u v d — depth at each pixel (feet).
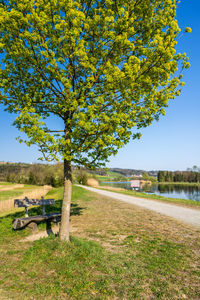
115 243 20.79
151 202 57.82
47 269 14.71
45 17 16.62
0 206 49.52
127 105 18.38
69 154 18.19
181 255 17.37
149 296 11.60
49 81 20.38
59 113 21.27
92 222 31.12
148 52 17.88
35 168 206.28
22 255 17.48
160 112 20.03
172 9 20.10
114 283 12.89
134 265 15.34
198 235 23.39
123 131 17.22
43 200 29.14
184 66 19.71
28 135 16.03
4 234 24.04
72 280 13.19
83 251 16.99
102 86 19.80
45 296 11.71
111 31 17.34
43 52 17.15
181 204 52.85
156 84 18.94
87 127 15.80
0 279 13.61
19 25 17.19
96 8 20.10
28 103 18.89
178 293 11.81
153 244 20.26
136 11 19.39
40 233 24.54
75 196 70.79
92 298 11.41
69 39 16.80
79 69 19.34
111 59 20.13
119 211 41.32
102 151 18.97
